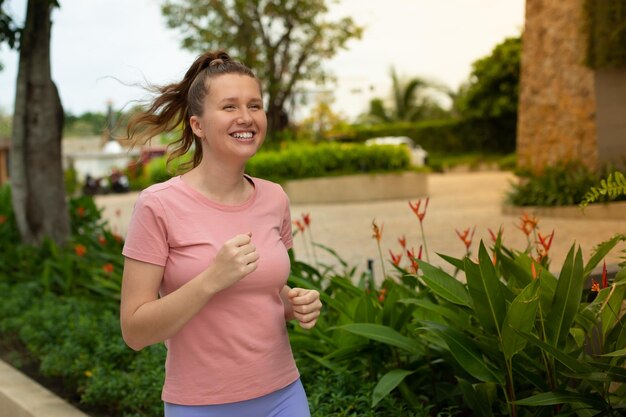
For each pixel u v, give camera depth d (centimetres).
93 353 503
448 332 289
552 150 1167
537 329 295
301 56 2392
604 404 271
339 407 339
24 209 857
